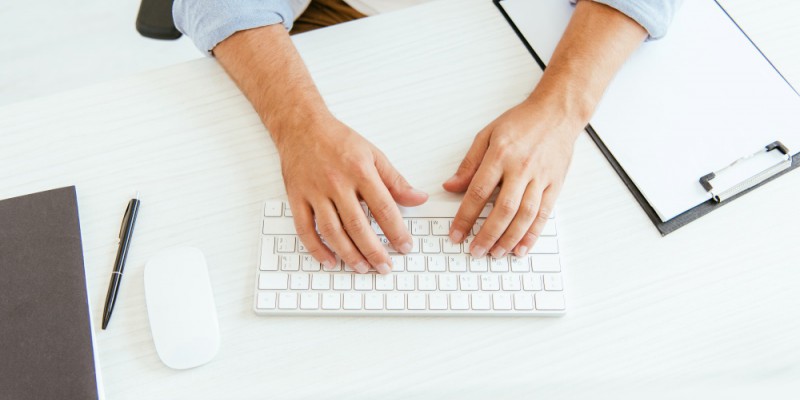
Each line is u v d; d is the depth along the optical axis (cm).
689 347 53
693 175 60
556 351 53
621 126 63
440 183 61
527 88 66
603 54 64
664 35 67
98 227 57
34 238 54
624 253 57
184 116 63
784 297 55
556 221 58
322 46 68
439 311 54
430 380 51
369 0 90
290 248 57
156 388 51
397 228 56
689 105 64
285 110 62
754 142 61
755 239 58
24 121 62
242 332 53
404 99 65
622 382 51
